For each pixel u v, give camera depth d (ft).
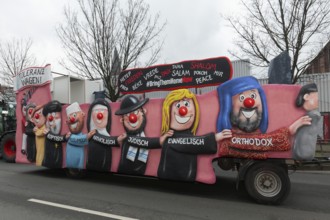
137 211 19.29
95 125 28.04
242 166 21.72
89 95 39.14
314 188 26.66
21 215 18.44
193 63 25.43
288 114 20.93
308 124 20.45
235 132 21.89
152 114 25.22
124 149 26.25
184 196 23.06
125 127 26.27
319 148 38.60
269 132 21.15
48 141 31.27
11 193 23.89
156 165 24.73
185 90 24.00
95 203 21.03
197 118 23.25
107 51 47.14
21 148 33.81
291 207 20.53
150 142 24.77
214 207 20.26
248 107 21.57
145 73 27.35
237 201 21.77
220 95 22.66
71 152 29.45
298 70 45.70
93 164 27.99
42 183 27.73
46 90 31.96
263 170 21.08
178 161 23.59
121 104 26.73
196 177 22.98
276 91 21.25
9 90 79.25
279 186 20.84
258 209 19.94
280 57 24.49
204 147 22.58
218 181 28.58
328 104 67.15
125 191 24.58
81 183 27.71
